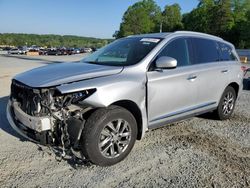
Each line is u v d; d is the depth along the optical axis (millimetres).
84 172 3520
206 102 5137
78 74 3621
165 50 4355
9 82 10727
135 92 3758
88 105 3383
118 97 3553
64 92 3242
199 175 3525
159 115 4223
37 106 3391
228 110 5883
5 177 3354
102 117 3438
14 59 31594
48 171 3520
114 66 4035
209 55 5230
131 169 3633
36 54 51969
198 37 5078
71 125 3367
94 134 3402
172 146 4402
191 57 4793
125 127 3709
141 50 4324
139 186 3252
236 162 3906
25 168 3580
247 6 67125
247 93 9539
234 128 5406
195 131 5145
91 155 3451
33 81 3525
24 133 3664
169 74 4238
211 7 68812
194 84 4691
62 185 3221
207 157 4043
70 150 3936
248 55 39562
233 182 3375
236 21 66438
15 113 3807
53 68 4086
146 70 4008
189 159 3965
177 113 4500
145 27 91875
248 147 4473
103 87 3445
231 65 5715
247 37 60531
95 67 3980
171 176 3490
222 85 5441
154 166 3732
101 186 3223
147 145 4414
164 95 4188
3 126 5145
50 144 3494
